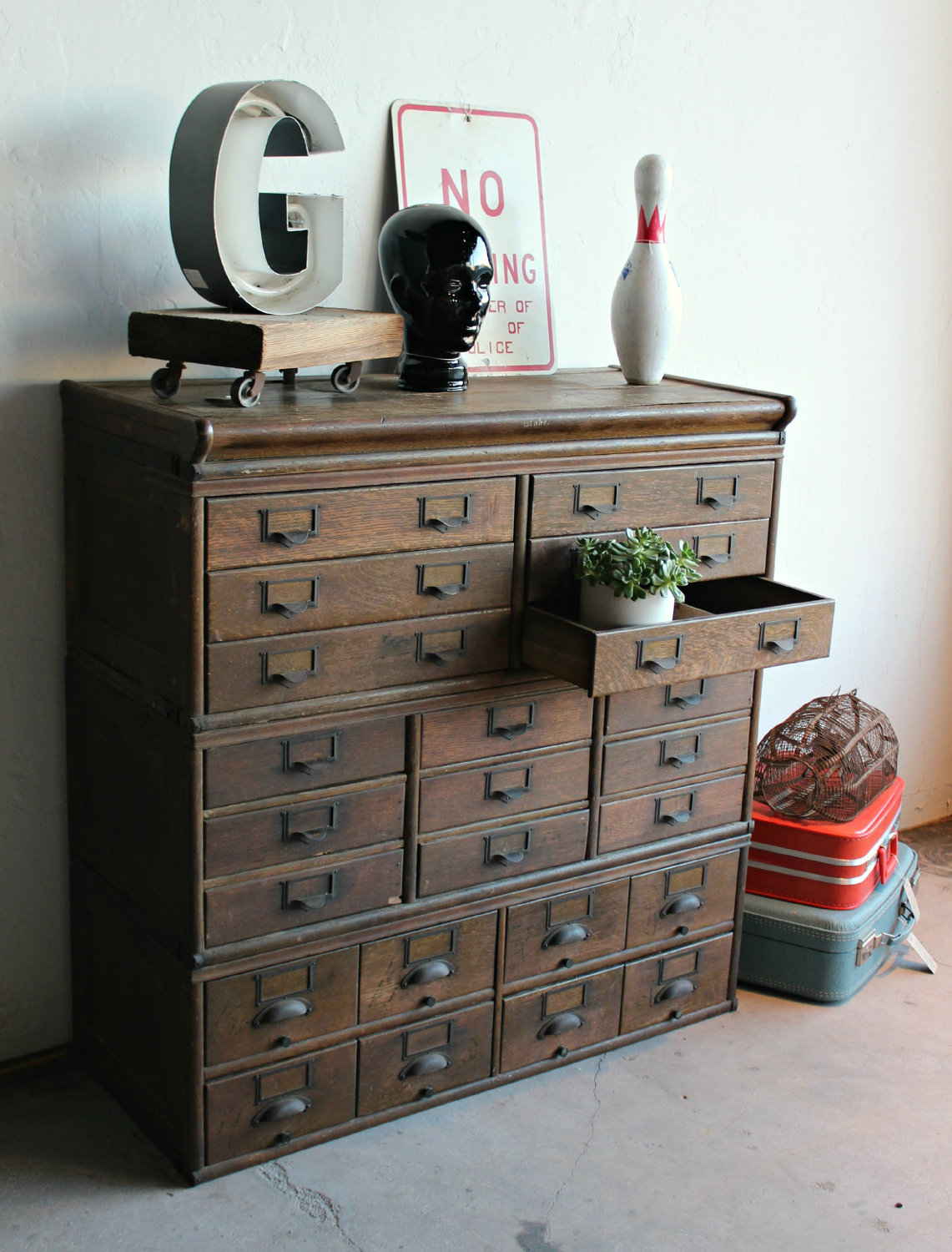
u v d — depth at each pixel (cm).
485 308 223
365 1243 193
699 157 279
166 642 187
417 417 191
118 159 209
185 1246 190
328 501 187
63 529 217
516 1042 233
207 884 191
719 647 210
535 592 213
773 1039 254
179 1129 203
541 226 260
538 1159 214
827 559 330
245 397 190
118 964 217
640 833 238
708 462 229
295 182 229
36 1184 202
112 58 205
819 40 289
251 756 190
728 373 299
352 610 194
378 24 230
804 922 263
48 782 226
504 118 250
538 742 220
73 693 219
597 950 238
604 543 209
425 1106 224
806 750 275
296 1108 208
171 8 208
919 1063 248
